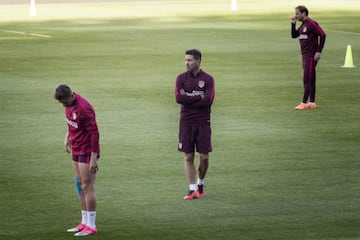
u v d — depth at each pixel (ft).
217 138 203.10
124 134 207.62
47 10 638.53
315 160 182.29
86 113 134.41
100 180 167.22
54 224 141.08
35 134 207.62
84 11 626.23
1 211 147.54
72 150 137.39
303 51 239.09
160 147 194.70
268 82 286.66
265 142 199.00
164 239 133.80
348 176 169.68
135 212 147.64
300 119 225.35
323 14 590.96
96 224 141.18
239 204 151.94
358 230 137.28
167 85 280.51
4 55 361.71
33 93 264.72
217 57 353.31
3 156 185.88
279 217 144.25
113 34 449.89
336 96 260.01
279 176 169.89
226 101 251.39
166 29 477.77
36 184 164.25
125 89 272.92
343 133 208.33
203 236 135.03
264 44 400.88
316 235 134.92
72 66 327.88
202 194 156.97
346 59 325.21
